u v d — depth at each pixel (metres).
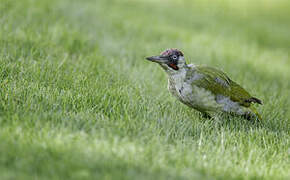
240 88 10.95
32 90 9.70
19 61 11.55
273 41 24.84
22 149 7.21
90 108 9.69
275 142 9.70
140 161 7.51
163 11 26.19
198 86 10.34
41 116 8.70
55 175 6.61
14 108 8.77
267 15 32.50
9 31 14.23
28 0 19.70
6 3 17.92
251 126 10.67
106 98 10.23
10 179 6.29
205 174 7.61
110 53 15.40
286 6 35.47
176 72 10.38
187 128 9.65
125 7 24.97
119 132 8.60
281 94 14.52
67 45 14.67
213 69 10.90
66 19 18.52
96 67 12.95
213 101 10.45
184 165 7.79
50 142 7.64
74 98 9.85
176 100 11.60
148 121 9.48
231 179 7.62
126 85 11.59
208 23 25.38
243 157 8.63
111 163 7.21
